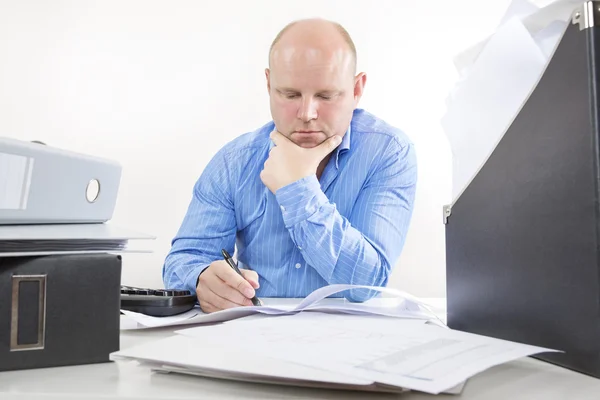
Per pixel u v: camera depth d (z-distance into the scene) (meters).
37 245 0.46
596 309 0.43
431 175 2.39
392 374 0.38
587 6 0.43
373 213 1.32
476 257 0.57
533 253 0.49
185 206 2.44
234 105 2.44
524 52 0.52
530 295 0.49
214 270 0.96
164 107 2.43
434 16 2.39
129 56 2.43
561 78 0.45
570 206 0.45
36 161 0.47
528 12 0.56
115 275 0.49
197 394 0.39
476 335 0.51
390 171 1.36
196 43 2.43
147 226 2.43
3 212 0.45
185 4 2.43
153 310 0.79
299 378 0.38
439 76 2.39
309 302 0.66
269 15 2.42
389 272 1.28
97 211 0.55
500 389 0.41
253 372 0.39
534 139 0.48
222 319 0.67
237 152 1.43
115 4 2.42
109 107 2.43
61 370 0.45
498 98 0.55
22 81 2.41
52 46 2.42
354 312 0.67
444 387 0.35
